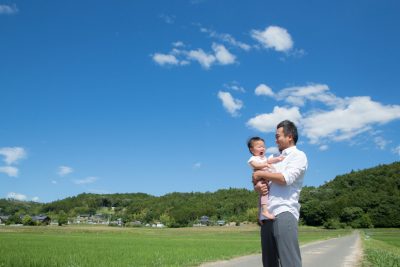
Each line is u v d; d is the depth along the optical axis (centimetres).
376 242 4644
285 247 508
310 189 17262
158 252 2317
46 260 1691
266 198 530
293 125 550
